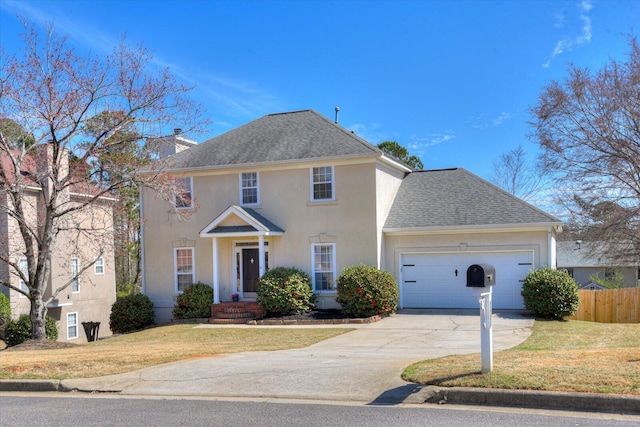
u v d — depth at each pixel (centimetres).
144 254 2317
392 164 2214
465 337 1423
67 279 2445
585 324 1711
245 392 818
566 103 2664
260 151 2223
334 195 2091
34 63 1622
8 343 1991
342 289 1920
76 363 1057
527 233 1998
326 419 673
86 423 695
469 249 2059
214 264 2128
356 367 946
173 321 2119
